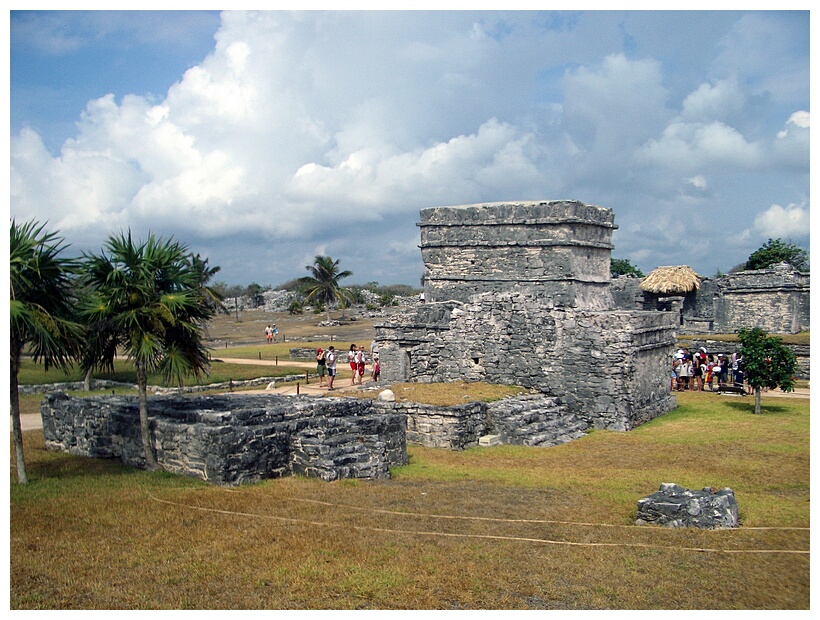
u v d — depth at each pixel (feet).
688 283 170.60
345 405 66.03
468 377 93.35
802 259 227.40
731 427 82.07
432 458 66.80
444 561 36.35
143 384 56.85
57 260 50.39
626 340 83.76
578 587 33.47
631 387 84.33
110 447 62.13
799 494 52.01
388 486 52.01
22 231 49.49
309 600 31.89
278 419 58.65
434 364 95.04
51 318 49.80
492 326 92.07
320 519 42.91
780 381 89.40
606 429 84.02
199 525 41.57
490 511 45.29
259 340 203.10
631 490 52.21
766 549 38.65
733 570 35.65
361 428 59.98
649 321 89.71
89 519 42.57
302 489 49.90
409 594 32.58
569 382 86.89
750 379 91.04
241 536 39.70
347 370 132.26
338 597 32.24
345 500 47.09
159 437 57.11
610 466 62.90
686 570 35.58
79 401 67.62
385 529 41.22
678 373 114.62
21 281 49.32
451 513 44.60
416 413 76.02
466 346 93.45
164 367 57.06
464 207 125.90
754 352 90.38
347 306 281.95
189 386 109.50
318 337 204.23
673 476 57.88
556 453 69.87
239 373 122.01
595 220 123.13
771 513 45.91
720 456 66.13
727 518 42.83
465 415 74.79
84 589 32.83
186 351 58.49
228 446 51.47
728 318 167.22
